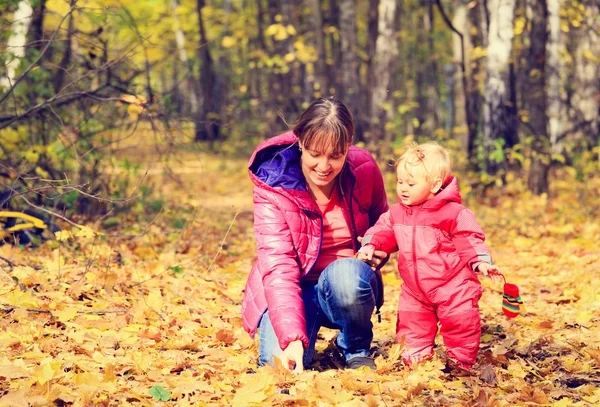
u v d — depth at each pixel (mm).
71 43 8242
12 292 4582
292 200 3602
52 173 8273
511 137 12844
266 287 3545
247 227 10227
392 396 3291
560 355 4102
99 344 3949
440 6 13414
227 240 8734
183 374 3582
